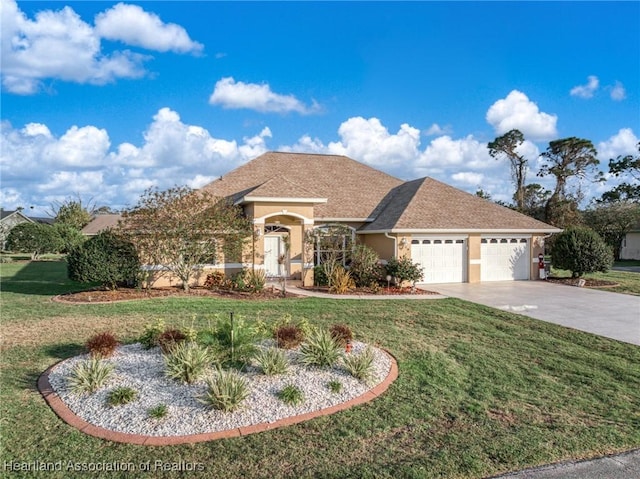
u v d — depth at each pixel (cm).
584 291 2017
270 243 2317
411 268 1973
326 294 1847
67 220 5997
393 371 880
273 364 793
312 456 562
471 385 831
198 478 512
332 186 2647
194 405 680
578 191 5072
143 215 1788
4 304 1565
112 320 1288
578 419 697
